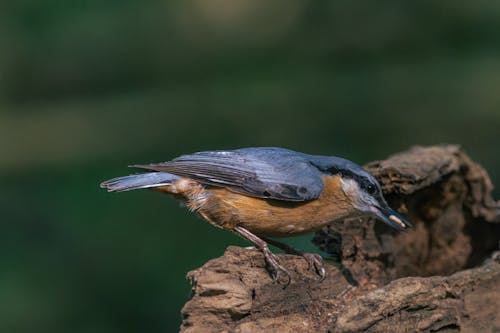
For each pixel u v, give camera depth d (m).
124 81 22.48
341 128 17.45
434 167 6.88
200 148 17.59
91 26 22.75
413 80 19.39
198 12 23.45
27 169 17.48
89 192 15.94
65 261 13.35
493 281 5.55
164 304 12.24
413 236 7.40
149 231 14.12
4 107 21.78
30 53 22.17
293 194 6.21
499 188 14.09
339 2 22.16
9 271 13.08
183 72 22.58
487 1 20.97
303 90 19.95
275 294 5.52
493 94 17.41
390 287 5.32
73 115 20.59
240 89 20.97
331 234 6.62
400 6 21.61
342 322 5.14
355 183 6.34
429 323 5.33
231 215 6.35
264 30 22.95
